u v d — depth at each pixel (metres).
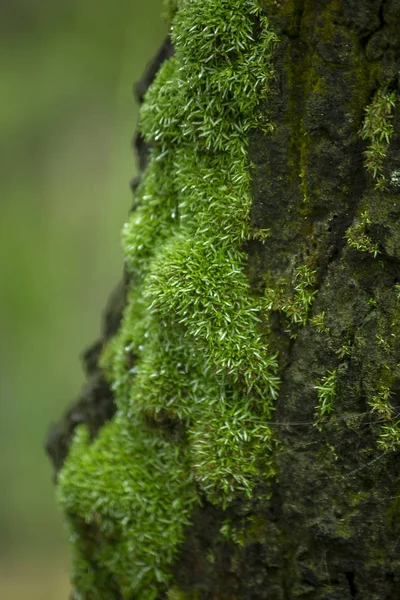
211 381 0.70
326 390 0.68
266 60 0.68
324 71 0.67
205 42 0.68
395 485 0.68
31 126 1.99
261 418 0.69
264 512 0.70
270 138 0.68
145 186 0.72
